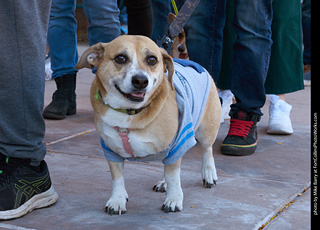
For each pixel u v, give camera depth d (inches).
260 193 110.3
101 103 92.5
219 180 120.0
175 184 98.2
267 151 148.6
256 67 146.1
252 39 144.2
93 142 151.8
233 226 90.5
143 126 90.0
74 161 131.6
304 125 183.3
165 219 93.6
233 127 147.2
